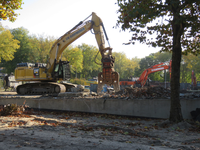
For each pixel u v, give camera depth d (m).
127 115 11.09
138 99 10.98
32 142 4.57
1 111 10.02
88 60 81.88
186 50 9.97
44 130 6.38
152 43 9.55
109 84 16.25
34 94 19.70
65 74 19.84
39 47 50.81
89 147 4.45
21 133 5.57
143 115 10.73
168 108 10.28
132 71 91.94
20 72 19.92
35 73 19.30
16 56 50.19
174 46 8.47
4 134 5.28
